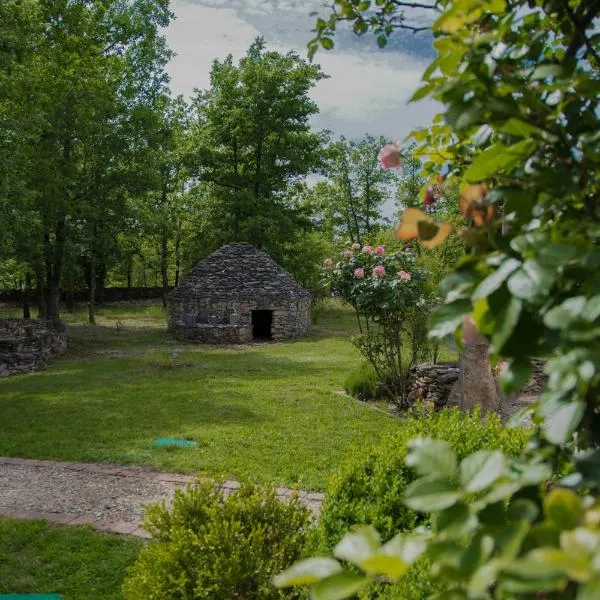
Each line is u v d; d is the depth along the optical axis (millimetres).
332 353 21719
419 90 1393
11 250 20328
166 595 3510
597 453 1125
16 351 18156
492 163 1319
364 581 1004
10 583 5168
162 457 8852
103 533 6176
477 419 4648
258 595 3484
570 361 1012
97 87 22969
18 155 17109
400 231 1322
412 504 1061
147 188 25688
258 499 4051
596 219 1353
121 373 16969
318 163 34594
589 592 678
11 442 9711
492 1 1282
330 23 2436
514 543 854
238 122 33375
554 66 1362
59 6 22328
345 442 9633
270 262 28484
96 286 42188
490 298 1126
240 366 18266
